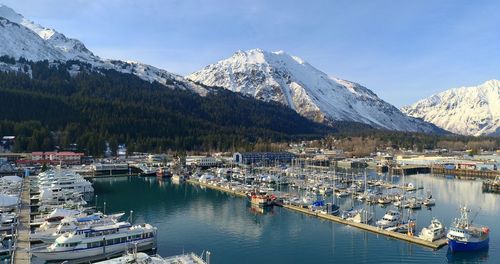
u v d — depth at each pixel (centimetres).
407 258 8938
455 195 17300
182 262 7612
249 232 11069
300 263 8725
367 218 11988
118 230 9069
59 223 10138
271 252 9425
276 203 14562
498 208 14312
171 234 10869
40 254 8250
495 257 8975
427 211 13725
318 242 10125
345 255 9181
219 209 14138
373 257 9031
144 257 7331
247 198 16338
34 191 16000
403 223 11406
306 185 18700
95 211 13138
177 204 15050
